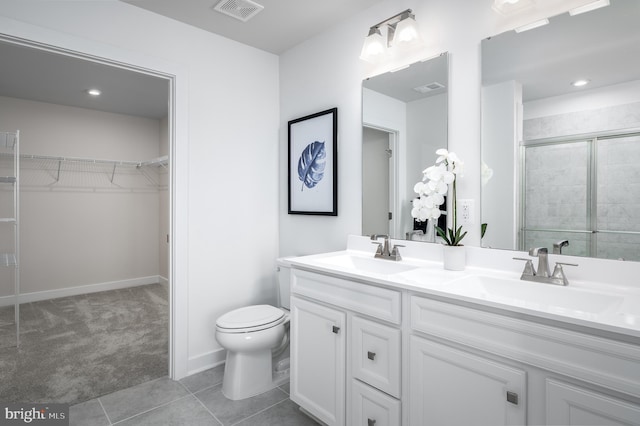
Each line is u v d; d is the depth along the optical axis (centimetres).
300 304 181
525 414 103
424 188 167
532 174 150
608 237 132
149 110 446
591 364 92
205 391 210
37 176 408
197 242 235
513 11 154
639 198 125
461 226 162
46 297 414
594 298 118
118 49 200
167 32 220
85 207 442
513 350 106
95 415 185
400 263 181
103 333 307
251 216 264
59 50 186
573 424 95
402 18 182
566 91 142
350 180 225
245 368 204
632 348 86
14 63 292
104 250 457
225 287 249
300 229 261
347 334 157
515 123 155
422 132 186
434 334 125
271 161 276
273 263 278
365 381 148
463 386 117
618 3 130
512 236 156
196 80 233
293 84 265
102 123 450
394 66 200
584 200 138
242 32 241
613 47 131
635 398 86
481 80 164
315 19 225
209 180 240
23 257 401
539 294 131
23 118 395
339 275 159
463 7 170
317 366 171
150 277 496
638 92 126
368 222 213
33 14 176
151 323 333
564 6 142
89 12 192
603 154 133
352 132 223
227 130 249
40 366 243
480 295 115
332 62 235
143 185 488
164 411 189
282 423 179
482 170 164
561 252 143
